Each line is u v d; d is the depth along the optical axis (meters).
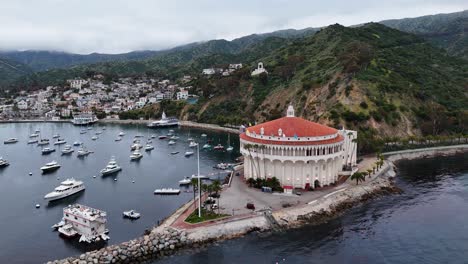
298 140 145.50
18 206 145.75
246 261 98.44
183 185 168.88
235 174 167.75
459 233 113.81
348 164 172.12
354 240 109.88
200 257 100.44
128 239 112.88
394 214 127.94
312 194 138.62
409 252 103.06
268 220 117.94
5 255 105.50
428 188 154.12
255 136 153.88
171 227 112.19
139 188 166.12
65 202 149.62
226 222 114.44
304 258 100.06
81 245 110.50
